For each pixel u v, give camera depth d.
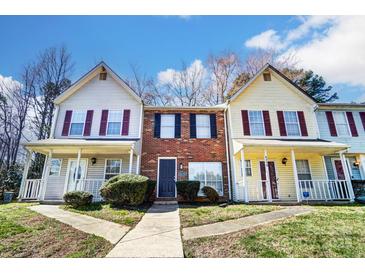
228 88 24.67
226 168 12.50
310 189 11.66
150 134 12.99
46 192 11.75
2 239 5.11
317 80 23.31
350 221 6.39
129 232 5.70
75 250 4.51
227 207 8.85
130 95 13.52
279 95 13.71
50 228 5.98
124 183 8.84
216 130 13.34
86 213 7.77
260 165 12.54
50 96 23.08
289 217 7.03
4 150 21.75
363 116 13.66
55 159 12.38
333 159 12.85
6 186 15.22
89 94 13.47
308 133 12.95
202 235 5.41
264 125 13.00
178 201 11.11
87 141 11.15
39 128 22.47
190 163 12.53
